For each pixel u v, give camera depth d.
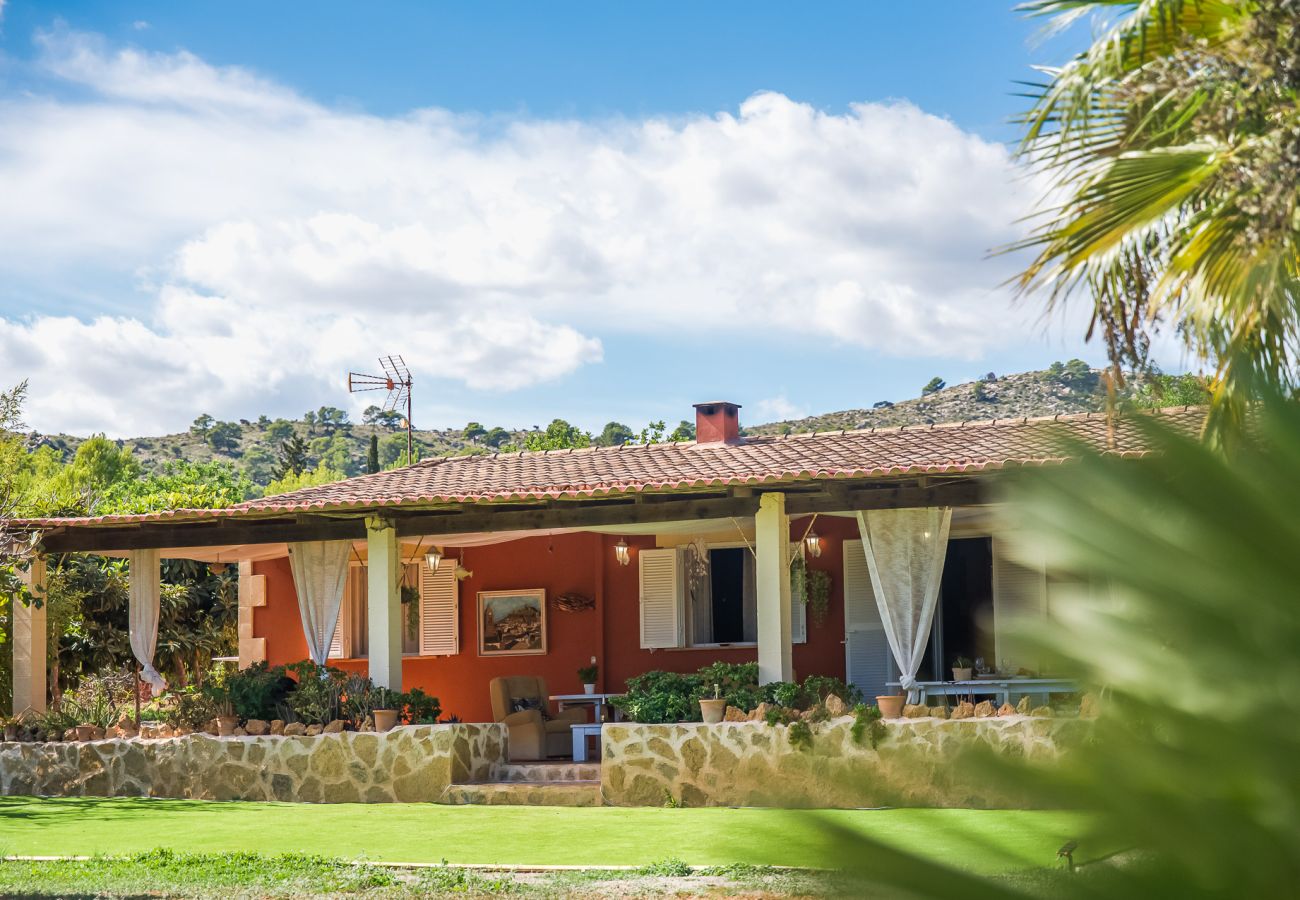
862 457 16.03
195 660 25.72
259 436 111.19
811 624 18.62
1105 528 0.55
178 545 17.75
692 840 11.44
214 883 9.98
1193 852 0.51
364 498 16.70
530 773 15.98
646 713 14.89
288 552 18.91
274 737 15.93
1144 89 7.58
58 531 17.91
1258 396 0.57
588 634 19.91
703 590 19.42
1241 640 0.52
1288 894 0.50
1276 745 0.51
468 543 19.14
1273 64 7.14
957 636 17.55
